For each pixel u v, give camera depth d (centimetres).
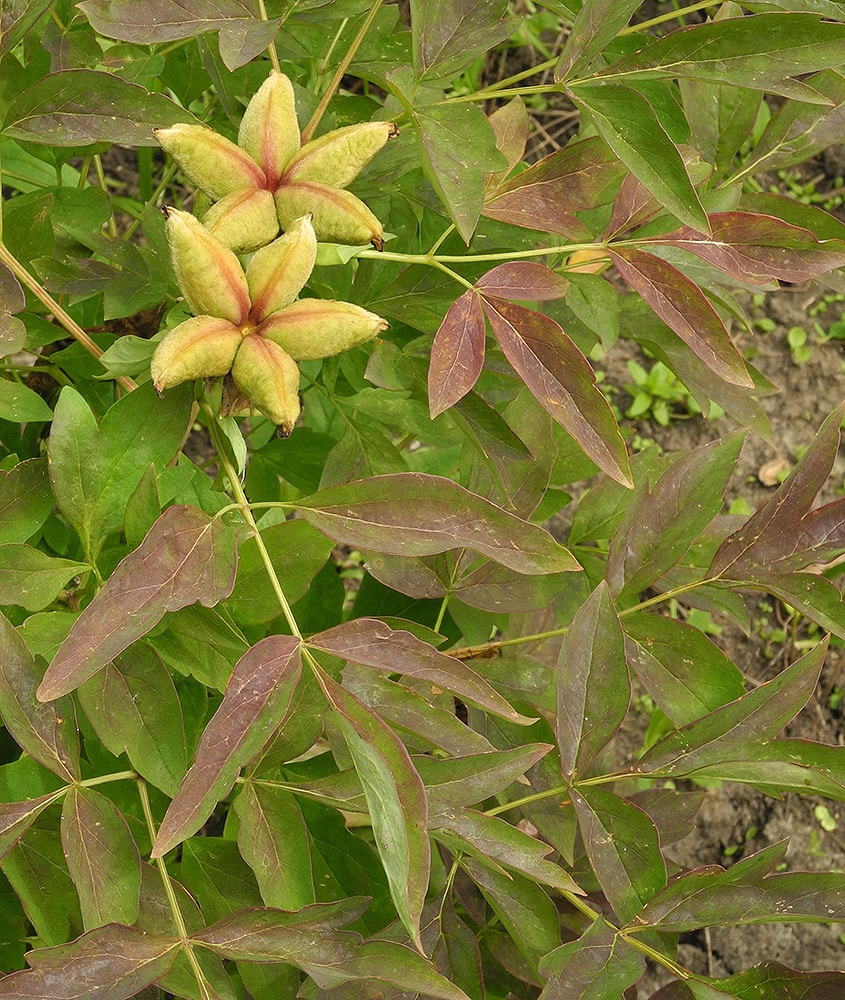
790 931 112
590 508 74
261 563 59
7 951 67
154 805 65
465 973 64
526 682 69
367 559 68
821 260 59
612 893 60
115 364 56
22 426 72
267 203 55
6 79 66
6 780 58
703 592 68
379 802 51
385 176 68
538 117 137
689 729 60
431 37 58
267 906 57
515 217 61
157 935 55
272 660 53
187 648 60
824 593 63
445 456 91
